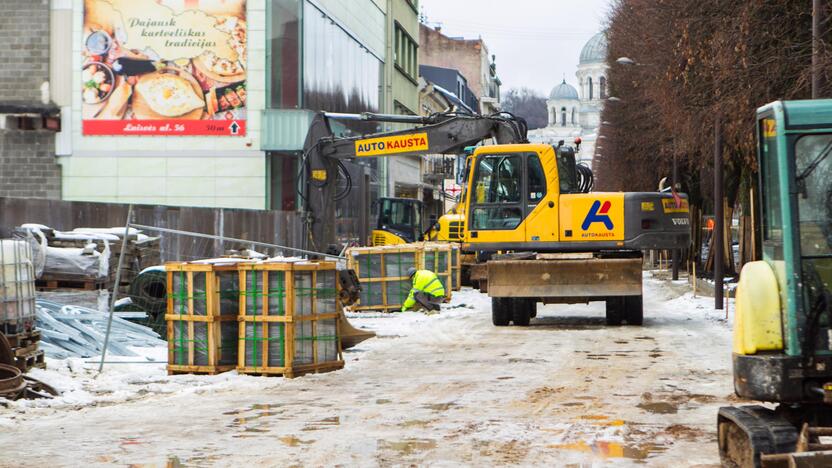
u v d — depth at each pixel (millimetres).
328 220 25297
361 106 48688
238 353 14047
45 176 35344
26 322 13180
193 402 11648
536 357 15781
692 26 23031
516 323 21828
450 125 24391
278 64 35750
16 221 19984
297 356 13938
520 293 20938
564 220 21422
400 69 60312
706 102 25266
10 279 12773
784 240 7137
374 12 51781
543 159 21625
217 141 35500
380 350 17156
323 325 14422
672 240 21188
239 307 13953
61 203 21094
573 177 21828
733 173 39438
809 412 7516
